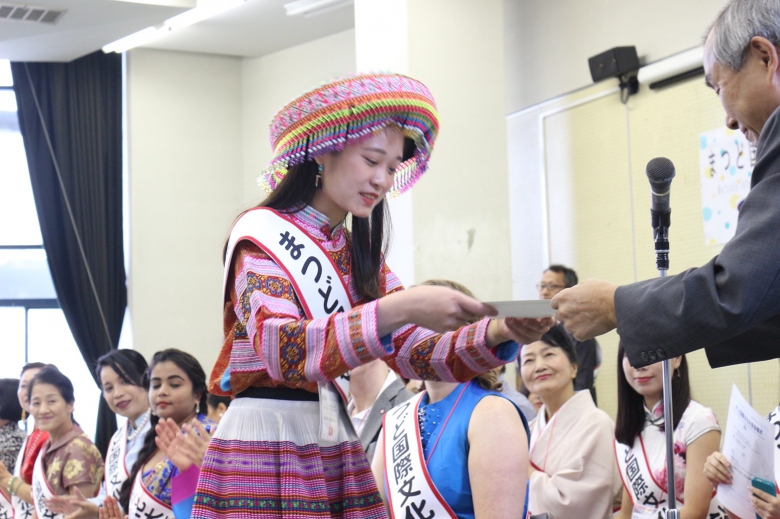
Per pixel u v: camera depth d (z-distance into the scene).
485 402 2.23
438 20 5.47
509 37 6.06
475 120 5.51
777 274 1.43
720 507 2.91
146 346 7.52
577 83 5.57
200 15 6.67
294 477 1.43
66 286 7.66
